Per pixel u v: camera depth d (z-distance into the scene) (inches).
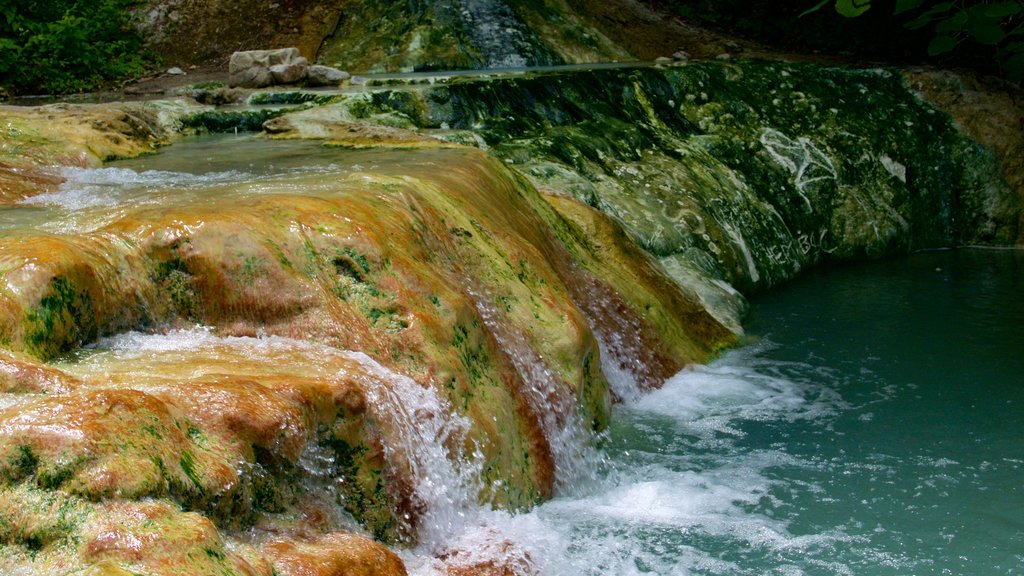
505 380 205.2
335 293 185.9
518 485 195.5
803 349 334.3
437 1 544.1
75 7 524.4
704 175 438.0
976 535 204.7
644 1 638.5
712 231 404.2
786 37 618.5
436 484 170.9
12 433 114.7
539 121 427.8
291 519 142.0
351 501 155.6
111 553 108.6
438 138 344.2
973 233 512.1
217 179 271.4
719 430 259.6
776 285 426.6
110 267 173.5
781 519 209.0
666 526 202.1
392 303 188.1
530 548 175.9
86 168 296.8
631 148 436.1
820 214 472.7
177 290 181.6
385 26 537.0
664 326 308.8
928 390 291.7
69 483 113.3
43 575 106.7
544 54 534.3
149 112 375.2
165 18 550.6
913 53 585.3
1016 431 260.1
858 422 266.5
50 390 134.4
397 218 213.2
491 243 243.6
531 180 355.6
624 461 238.8
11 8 501.0
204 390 138.3
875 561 192.9
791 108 502.0
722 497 218.7
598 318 283.1
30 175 276.2
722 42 598.2
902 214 490.9
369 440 158.7
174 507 117.6
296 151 331.9
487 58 522.3
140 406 124.9
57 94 487.8
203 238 183.6
